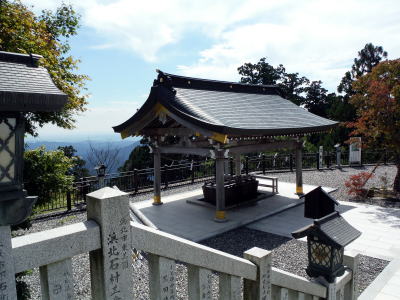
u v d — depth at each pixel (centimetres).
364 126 1187
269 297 241
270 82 3831
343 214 989
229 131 831
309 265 318
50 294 125
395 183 1254
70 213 1087
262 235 827
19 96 108
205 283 194
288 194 1252
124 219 142
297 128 1058
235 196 1097
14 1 715
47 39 780
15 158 113
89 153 1975
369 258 666
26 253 113
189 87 1147
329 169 1912
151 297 171
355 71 3294
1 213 109
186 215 998
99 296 141
